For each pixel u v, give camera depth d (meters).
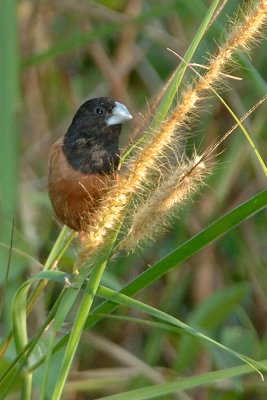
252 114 12.35
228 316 12.21
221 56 5.63
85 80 14.62
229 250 12.69
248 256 12.52
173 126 5.60
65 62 14.06
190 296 13.23
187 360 10.35
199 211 12.45
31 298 7.09
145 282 6.21
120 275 11.99
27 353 6.27
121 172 6.52
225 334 10.06
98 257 5.99
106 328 13.03
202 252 12.65
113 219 5.77
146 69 13.73
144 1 13.70
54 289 11.93
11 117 7.69
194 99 5.58
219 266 13.08
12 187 7.65
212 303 10.26
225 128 12.46
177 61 13.04
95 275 5.99
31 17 13.48
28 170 13.12
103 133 8.53
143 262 12.56
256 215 13.12
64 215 8.20
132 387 10.55
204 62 7.31
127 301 6.02
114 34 13.95
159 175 5.99
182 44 12.30
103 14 12.77
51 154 8.54
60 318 6.06
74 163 8.31
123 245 6.00
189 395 11.77
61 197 8.19
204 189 12.13
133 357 10.78
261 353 10.00
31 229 10.98
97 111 8.59
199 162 5.74
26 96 13.61
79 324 5.97
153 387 6.42
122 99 13.25
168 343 12.79
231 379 10.41
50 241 11.63
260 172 12.04
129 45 13.55
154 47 13.88
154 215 5.82
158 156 5.75
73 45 10.99
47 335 7.73
